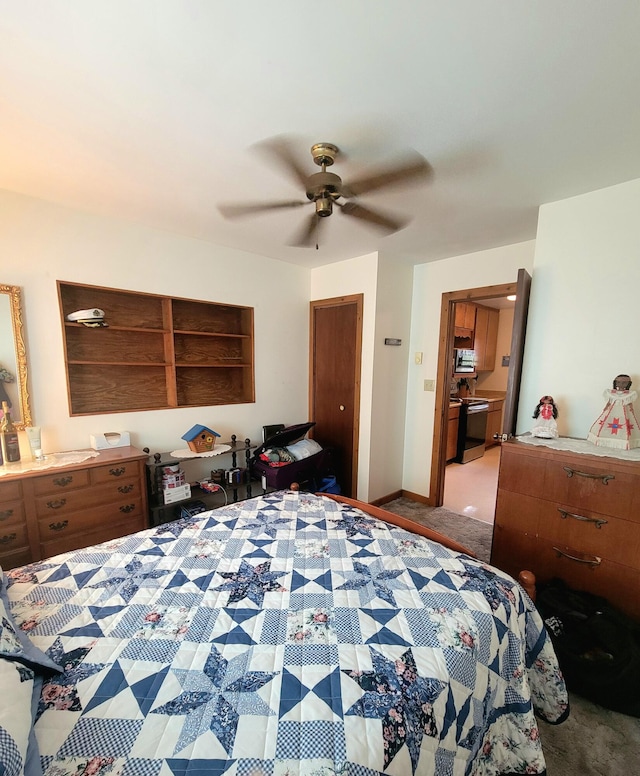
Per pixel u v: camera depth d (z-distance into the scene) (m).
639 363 1.92
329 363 3.79
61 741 0.74
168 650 0.98
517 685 1.16
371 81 1.21
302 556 1.44
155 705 0.82
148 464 2.59
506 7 0.95
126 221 2.60
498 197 2.06
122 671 0.91
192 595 1.21
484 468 4.91
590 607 1.66
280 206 1.95
